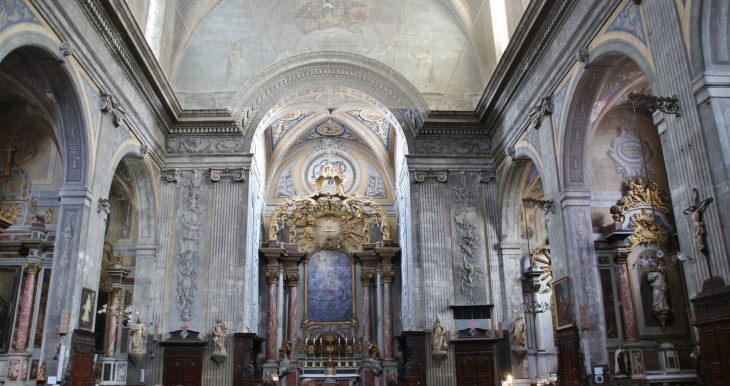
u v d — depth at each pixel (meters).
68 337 11.42
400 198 23.39
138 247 17.06
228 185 17.97
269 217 25.53
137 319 16.48
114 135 13.72
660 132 9.34
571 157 12.79
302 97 19.94
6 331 13.11
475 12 18.58
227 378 16.36
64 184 12.12
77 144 12.12
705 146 7.96
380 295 23.88
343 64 19.14
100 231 12.77
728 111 7.86
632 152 15.20
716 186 7.76
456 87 19.03
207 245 17.45
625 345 13.61
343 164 26.52
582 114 12.48
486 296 17.72
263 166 23.98
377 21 19.30
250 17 18.89
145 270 16.92
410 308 18.84
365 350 23.36
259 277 23.97
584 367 11.83
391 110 19.16
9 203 13.99
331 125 25.22
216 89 18.42
